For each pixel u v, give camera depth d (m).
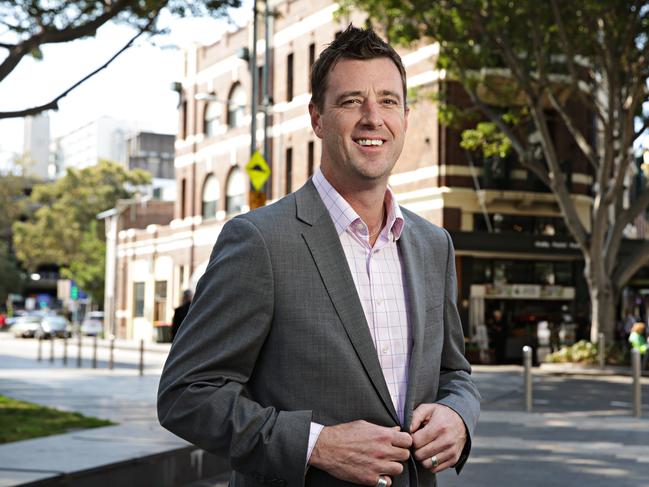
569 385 18.89
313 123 2.42
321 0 32.41
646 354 22.84
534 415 13.25
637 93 21.11
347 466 2.05
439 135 27.34
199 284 2.28
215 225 39.38
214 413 2.10
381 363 2.24
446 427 2.18
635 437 10.85
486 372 22.80
